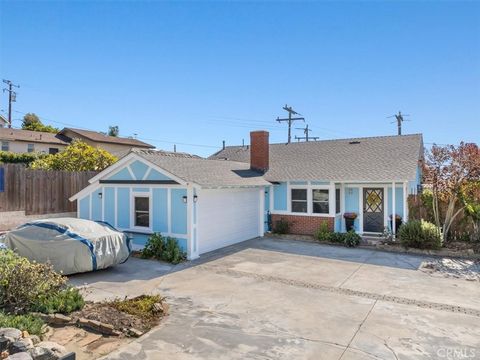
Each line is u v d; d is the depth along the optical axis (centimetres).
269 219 1747
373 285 896
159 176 1238
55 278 698
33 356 443
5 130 3703
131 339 567
